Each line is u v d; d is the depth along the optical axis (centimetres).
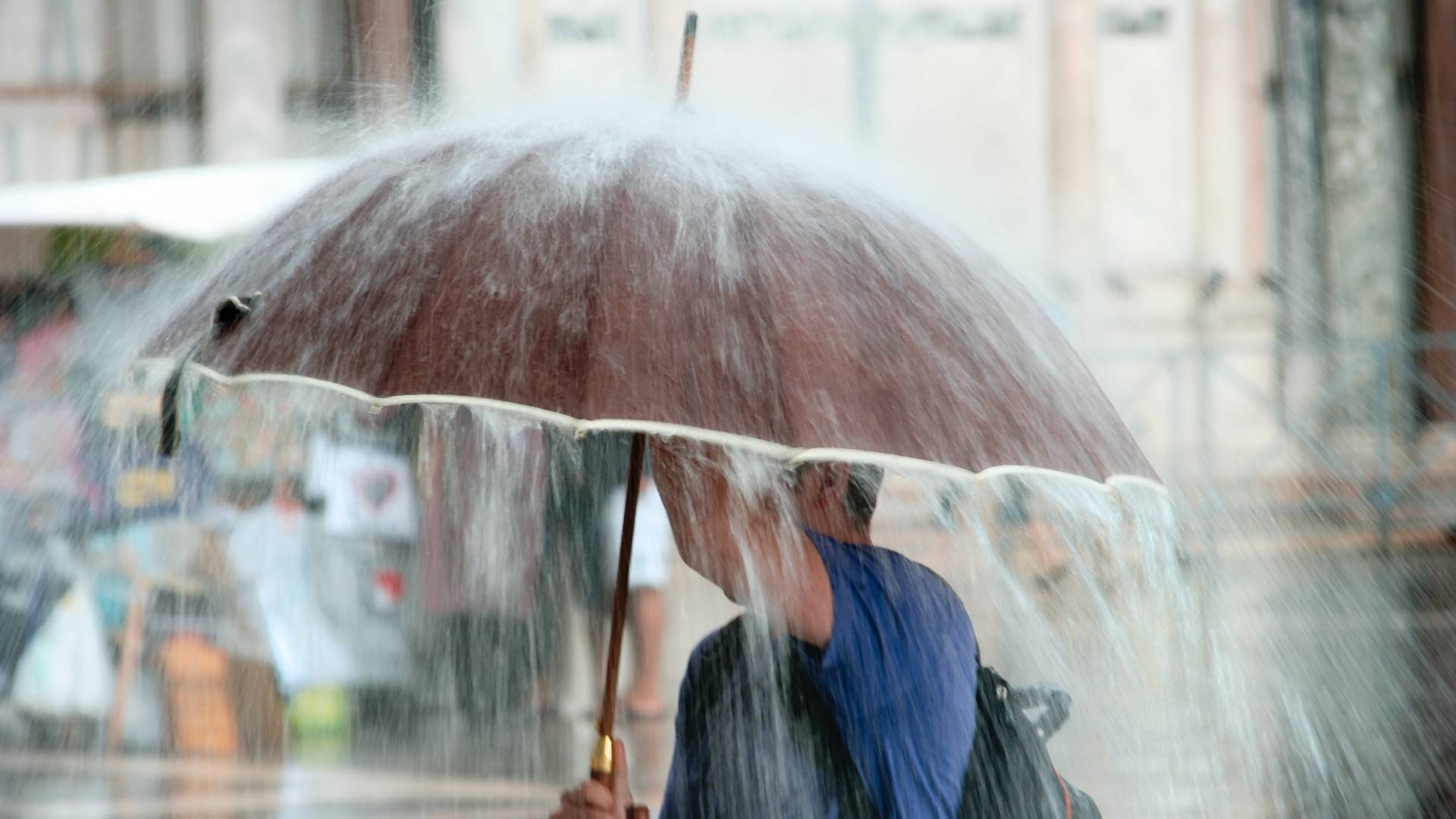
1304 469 3838
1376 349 3866
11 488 2227
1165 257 4331
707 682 763
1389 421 3975
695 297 639
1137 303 4291
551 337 626
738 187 697
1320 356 4119
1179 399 4016
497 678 2156
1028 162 4347
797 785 711
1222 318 4306
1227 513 3484
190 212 2722
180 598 2098
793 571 711
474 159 716
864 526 755
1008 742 730
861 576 717
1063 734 1859
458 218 678
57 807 1761
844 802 704
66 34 4291
